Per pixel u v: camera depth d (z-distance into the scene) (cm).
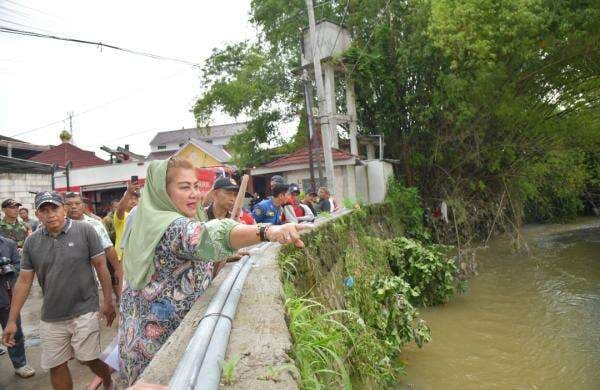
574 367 634
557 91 1455
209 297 216
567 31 1199
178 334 172
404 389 591
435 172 1711
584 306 883
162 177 198
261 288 250
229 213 401
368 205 1172
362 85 1689
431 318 884
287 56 1814
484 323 835
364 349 486
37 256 372
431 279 955
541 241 1734
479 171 1675
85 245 382
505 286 1093
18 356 467
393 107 1717
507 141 1534
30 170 1523
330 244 589
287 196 619
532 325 805
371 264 839
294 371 145
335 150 1623
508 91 1388
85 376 455
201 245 175
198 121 1667
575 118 1486
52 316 368
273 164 1647
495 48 1254
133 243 196
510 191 1669
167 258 188
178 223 182
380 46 1655
